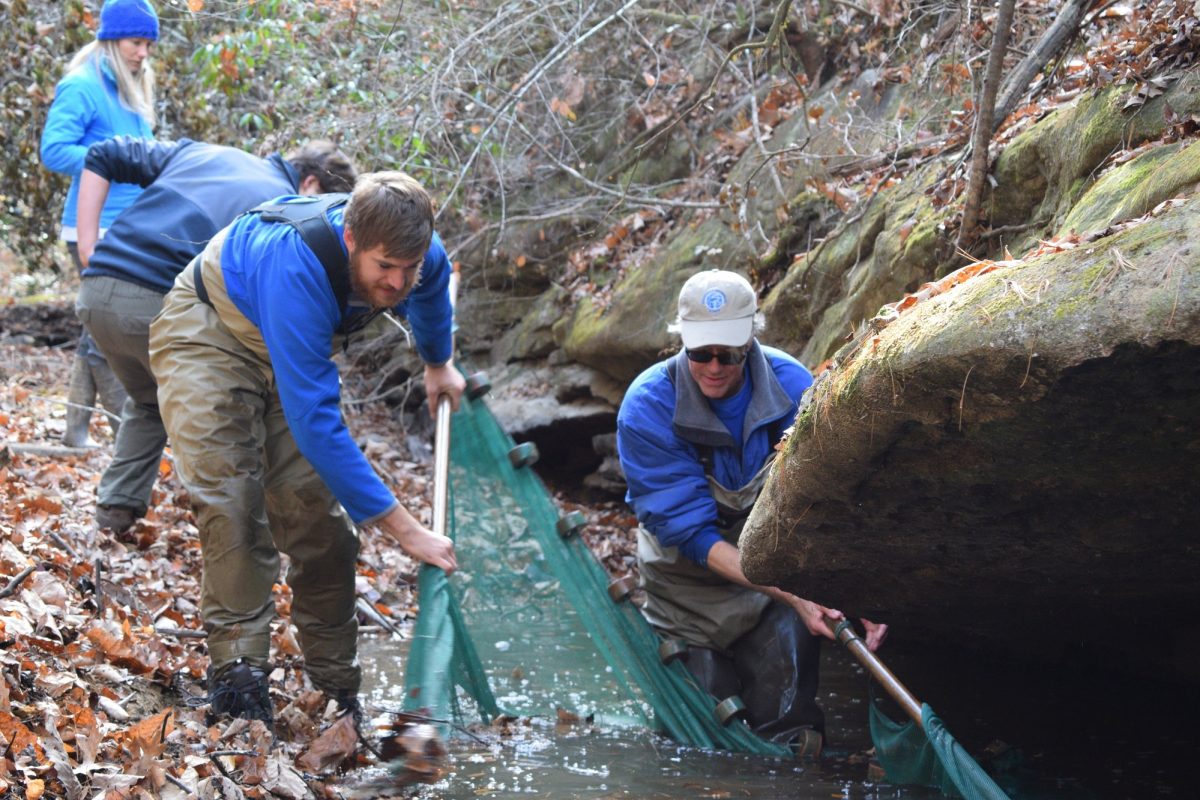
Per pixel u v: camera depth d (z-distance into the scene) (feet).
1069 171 12.19
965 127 15.67
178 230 14.39
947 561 9.48
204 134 29.19
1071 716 12.92
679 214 24.91
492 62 25.52
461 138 25.86
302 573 11.79
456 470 14.12
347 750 11.09
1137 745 11.80
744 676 12.84
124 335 14.49
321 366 10.53
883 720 11.18
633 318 23.32
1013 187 13.55
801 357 17.84
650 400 12.68
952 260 14.34
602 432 26.22
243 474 11.02
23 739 8.41
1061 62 14.02
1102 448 6.79
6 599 11.07
